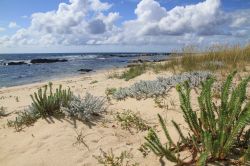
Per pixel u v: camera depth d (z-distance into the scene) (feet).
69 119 16.03
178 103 18.30
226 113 10.41
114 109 18.85
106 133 14.53
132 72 37.68
